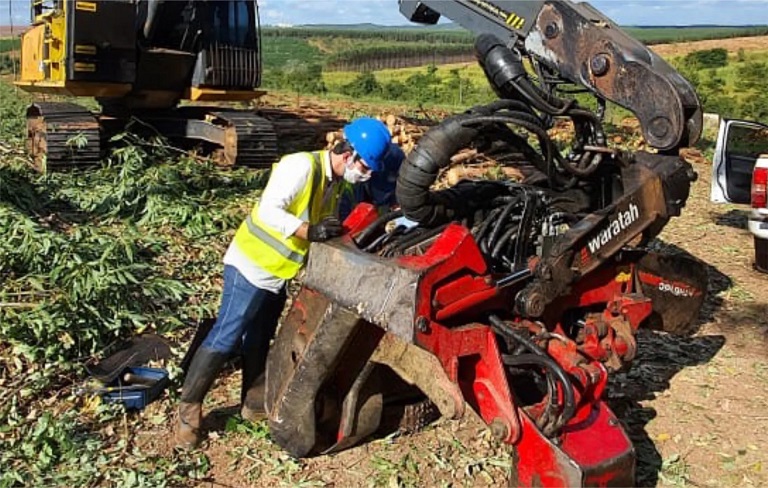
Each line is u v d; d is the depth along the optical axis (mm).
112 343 5543
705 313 6742
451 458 4422
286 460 4375
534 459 3703
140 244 7453
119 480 4098
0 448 4309
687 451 4633
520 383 4316
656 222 4371
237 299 4293
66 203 9141
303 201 4211
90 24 10859
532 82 4297
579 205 4434
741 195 9281
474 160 10773
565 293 4109
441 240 3725
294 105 19391
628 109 4309
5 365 5090
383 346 4180
